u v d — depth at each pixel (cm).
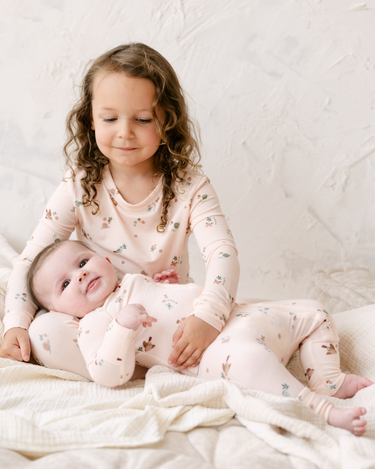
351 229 166
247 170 161
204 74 154
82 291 108
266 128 158
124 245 124
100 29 151
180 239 125
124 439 70
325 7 150
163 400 81
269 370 86
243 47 152
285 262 168
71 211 125
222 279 108
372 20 150
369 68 154
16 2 148
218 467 67
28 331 108
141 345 102
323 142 159
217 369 92
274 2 150
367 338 107
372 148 159
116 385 96
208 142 158
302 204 164
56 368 104
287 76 154
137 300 106
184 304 106
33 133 158
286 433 77
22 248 167
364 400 87
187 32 151
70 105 156
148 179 124
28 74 153
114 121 110
